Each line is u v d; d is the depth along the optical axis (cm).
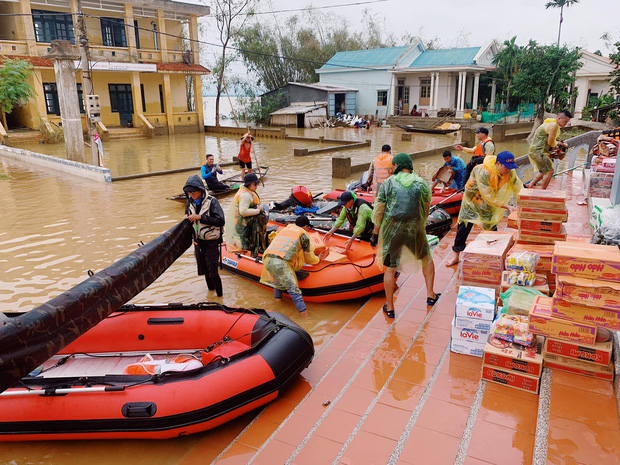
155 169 1778
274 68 4616
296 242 581
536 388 364
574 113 3656
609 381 354
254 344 414
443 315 518
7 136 2384
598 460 281
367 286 594
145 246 484
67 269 746
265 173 1577
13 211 1116
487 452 306
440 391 380
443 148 2297
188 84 4334
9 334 308
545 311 372
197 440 375
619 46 2306
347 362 443
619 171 560
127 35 2850
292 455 327
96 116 1680
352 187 1039
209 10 3225
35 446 374
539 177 805
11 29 2659
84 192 1341
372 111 4081
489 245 507
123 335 465
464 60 3609
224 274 728
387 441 330
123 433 357
